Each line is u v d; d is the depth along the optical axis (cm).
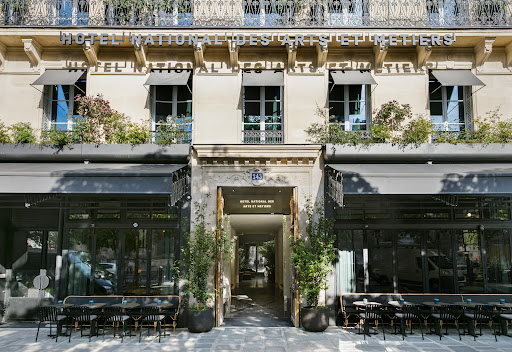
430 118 1221
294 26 1134
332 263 1123
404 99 1188
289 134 1174
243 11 1202
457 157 1115
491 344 909
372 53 1202
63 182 930
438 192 939
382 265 1136
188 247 1084
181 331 1040
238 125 1180
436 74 1180
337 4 1211
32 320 1160
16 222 1185
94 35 1125
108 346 895
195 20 1175
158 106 1223
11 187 924
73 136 1121
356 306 1039
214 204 1135
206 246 1050
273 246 2859
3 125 1134
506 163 1123
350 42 1162
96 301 1096
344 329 1058
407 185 946
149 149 1107
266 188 1169
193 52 1204
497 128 1141
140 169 1010
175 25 1150
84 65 1198
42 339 960
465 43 1180
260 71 1209
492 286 1130
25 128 1124
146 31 1141
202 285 1051
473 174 942
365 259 1136
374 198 1153
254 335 994
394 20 1177
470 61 1202
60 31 1130
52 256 1181
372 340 944
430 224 1141
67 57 1201
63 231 1141
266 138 1196
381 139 1130
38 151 1099
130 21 1167
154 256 1127
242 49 1194
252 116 1226
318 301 1101
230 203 1277
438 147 1111
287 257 1421
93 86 1186
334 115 1223
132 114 1183
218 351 852
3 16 1162
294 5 1190
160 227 1124
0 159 1103
